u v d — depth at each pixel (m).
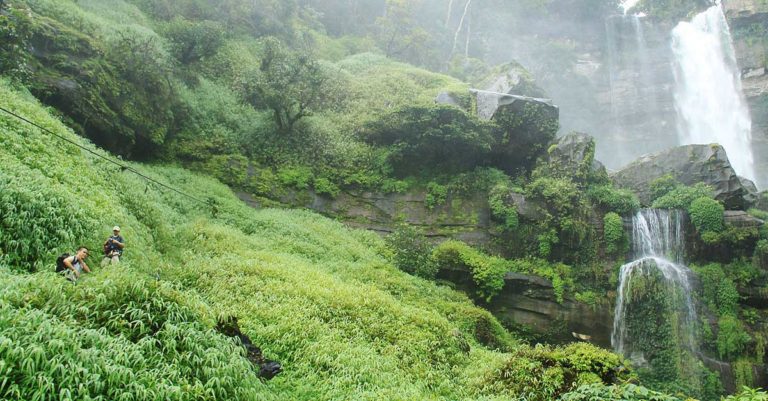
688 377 24.69
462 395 12.95
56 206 12.29
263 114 32.62
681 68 59.25
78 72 22.34
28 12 21.95
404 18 52.06
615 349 25.91
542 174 29.98
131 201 17.62
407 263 24.53
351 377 11.54
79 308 7.85
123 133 23.89
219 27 35.34
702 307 26.53
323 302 15.45
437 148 30.56
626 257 27.64
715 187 29.91
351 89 38.25
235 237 20.62
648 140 58.38
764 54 53.88
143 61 26.22
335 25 55.06
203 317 9.45
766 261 27.19
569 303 25.98
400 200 30.03
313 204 29.11
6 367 5.92
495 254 27.39
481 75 47.75
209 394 7.63
